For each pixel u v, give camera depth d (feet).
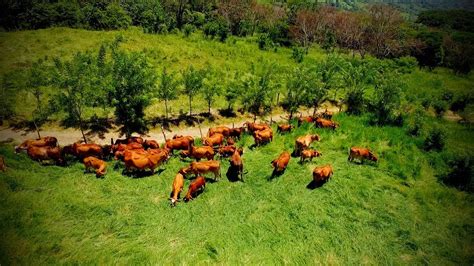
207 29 159.94
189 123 77.97
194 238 39.42
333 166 56.03
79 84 64.80
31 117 69.26
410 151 64.18
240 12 199.21
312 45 204.74
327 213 44.57
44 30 120.47
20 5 135.74
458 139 76.07
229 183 50.93
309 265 36.70
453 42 186.91
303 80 85.81
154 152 54.44
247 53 134.00
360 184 50.70
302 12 214.28
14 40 105.29
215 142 63.21
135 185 49.19
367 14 219.41
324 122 73.72
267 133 65.05
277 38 188.75
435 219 44.91
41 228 39.01
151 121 75.56
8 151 54.95
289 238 39.99
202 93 84.69
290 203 45.98
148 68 76.84
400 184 52.39
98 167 52.06
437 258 38.70
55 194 45.09
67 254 36.17
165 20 157.07
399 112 86.53
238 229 40.98
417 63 177.99
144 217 42.52
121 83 67.05
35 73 70.79
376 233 41.55
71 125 69.62
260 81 87.86
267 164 56.70
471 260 38.68
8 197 42.70
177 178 47.75
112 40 114.93
